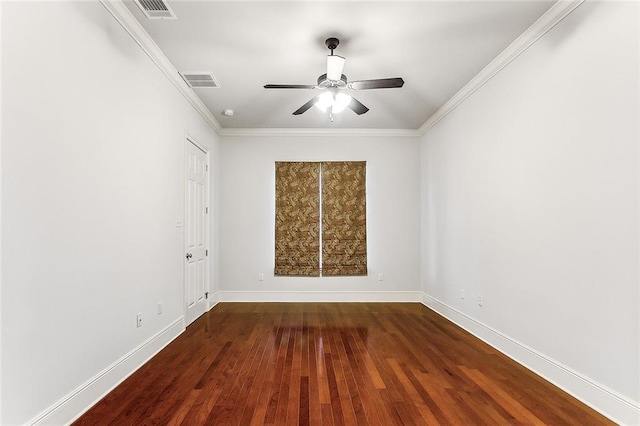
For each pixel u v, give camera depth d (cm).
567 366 246
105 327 243
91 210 228
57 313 197
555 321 259
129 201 277
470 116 393
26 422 175
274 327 412
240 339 365
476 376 273
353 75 368
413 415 215
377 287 566
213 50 318
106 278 245
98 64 236
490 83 350
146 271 305
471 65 346
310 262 566
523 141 297
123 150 268
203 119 475
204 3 250
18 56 172
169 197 356
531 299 286
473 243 384
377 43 305
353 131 571
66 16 205
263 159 570
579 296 236
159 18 269
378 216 571
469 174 395
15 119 170
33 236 180
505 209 324
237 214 566
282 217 566
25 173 176
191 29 284
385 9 258
